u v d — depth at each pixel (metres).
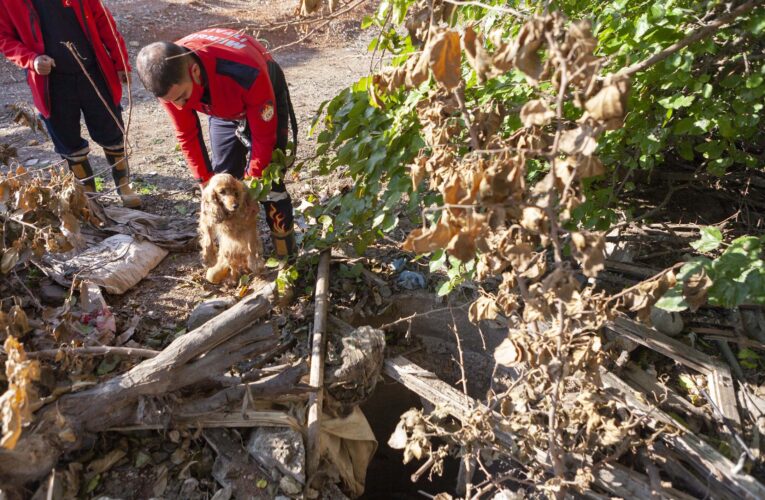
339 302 4.12
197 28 10.71
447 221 2.06
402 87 2.71
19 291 3.84
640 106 3.31
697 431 3.23
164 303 4.03
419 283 4.24
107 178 5.50
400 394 4.48
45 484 2.87
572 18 3.42
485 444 3.12
